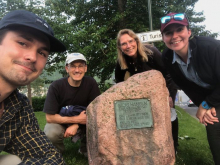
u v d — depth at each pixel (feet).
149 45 10.42
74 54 9.14
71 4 25.59
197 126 18.49
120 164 6.70
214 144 7.02
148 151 6.70
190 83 7.90
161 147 6.67
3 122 4.70
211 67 6.72
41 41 4.22
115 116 7.02
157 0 23.98
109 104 7.09
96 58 23.61
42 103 48.55
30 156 5.10
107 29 22.81
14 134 5.09
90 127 7.20
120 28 23.48
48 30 4.26
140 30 22.36
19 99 5.09
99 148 6.82
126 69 10.57
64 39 21.91
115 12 24.62
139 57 9.76
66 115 9.27
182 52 7.11
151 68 10.08
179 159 9.53
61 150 9.89
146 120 6.96
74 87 9.50
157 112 6.97
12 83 4.26
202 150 10.84
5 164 4.93
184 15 6.77
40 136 5.38
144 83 7.17
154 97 7.06
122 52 10.08
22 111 5.24
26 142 5.14
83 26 21.77
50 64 29.60
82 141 10.59
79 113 9.40
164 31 6.97
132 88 7.15
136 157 6.70
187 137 13.58
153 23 23.52
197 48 6.78
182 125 18.97
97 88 10.07
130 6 22.93
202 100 8.02
